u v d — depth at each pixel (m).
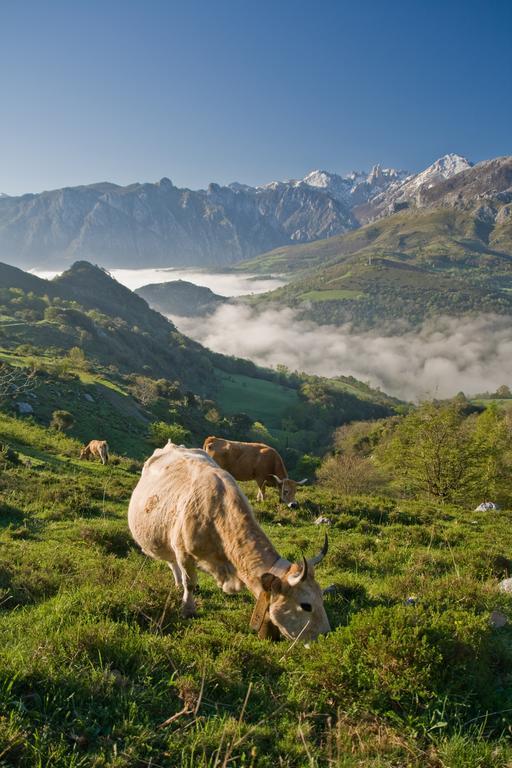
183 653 5.76
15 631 6.35
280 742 4.53
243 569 6.33
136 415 76.38
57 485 19.95
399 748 4.65
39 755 3.95
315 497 20.89
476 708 5.42
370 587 9.99
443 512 20.83
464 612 6.90
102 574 8.98
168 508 7.16
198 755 4.25
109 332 170.75
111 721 4.53
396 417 108.31
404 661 5.60
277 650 6.23
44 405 55.97
